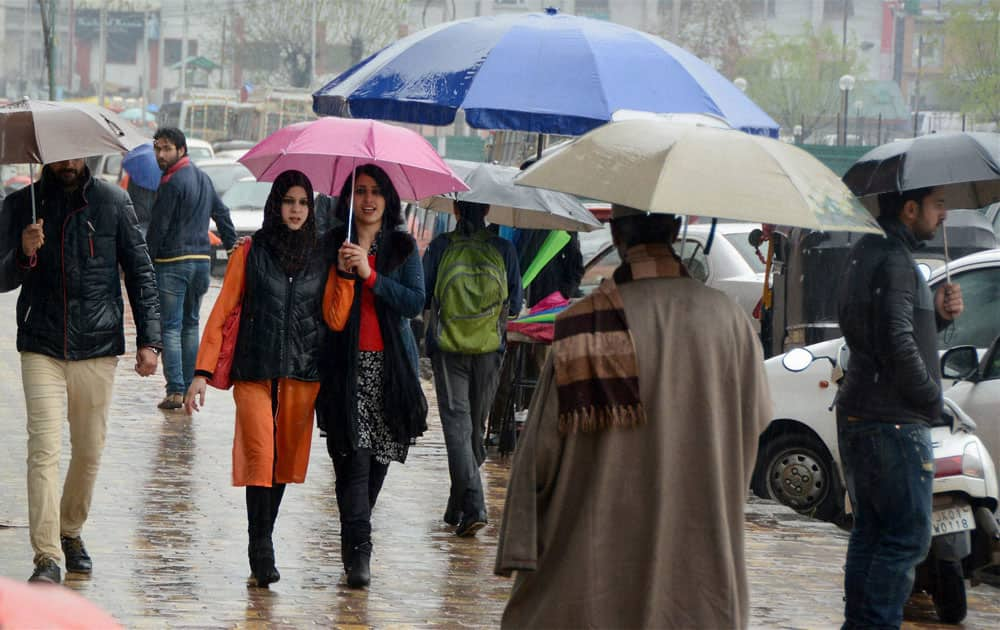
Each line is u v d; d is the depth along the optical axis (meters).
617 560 8.30
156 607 13.10
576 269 23.19
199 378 13.66
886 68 193.62
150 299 14.33
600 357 8.27
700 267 30.30
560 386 8.30
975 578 15.48
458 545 16.91
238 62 179.38
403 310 14.10
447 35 16.41
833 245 25.42
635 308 8.41
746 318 8.66
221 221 27.36
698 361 8.40
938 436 14.66
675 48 16.02
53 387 13.77
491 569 15.68
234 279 13.80
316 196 23.50
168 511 17.73
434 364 17.56
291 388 14.02
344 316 13.95
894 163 12.00
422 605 13.79
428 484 21.03
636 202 8.29
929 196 12.07
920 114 138.50
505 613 8.65
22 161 13.42
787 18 170.62
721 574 8.34
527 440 8.44
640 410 8.27
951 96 130.62
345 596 13.99
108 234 14.00
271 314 13.72
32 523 13.52
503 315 17.81
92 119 13.73
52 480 13.59
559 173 8.73
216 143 99.94
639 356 8.33
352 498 14.38
